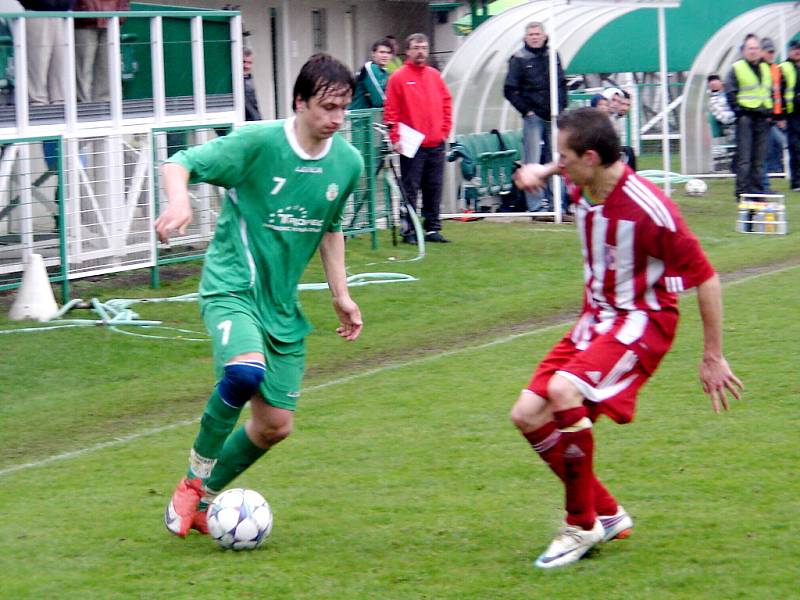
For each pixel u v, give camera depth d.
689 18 66.88
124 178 31.12
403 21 67.94
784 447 16.66
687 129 57.75
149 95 32.31
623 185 12.34
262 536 13.36
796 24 61.03
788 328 24.98
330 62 12.93
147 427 19.83
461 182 44.94
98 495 15.82
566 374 12.36
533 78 42.75
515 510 14.55
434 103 36.62
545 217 44.06
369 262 35.34
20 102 28.77
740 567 12.27
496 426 18.66
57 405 21.27
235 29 34.84
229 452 13.84
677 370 21.86
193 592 12.00
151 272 31.88
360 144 36.56
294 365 13.71
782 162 57.69
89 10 32.19
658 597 11.55
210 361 24.66
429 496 15.23
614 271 12.56
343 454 17.36
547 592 11.77
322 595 11.84
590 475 12.48
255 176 13.26
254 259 13.38
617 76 73.12
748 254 36.00
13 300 29.92
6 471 17.30
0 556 13.28
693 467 15.94
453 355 24.22
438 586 12.02
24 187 28.77
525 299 30.12
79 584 12.31
